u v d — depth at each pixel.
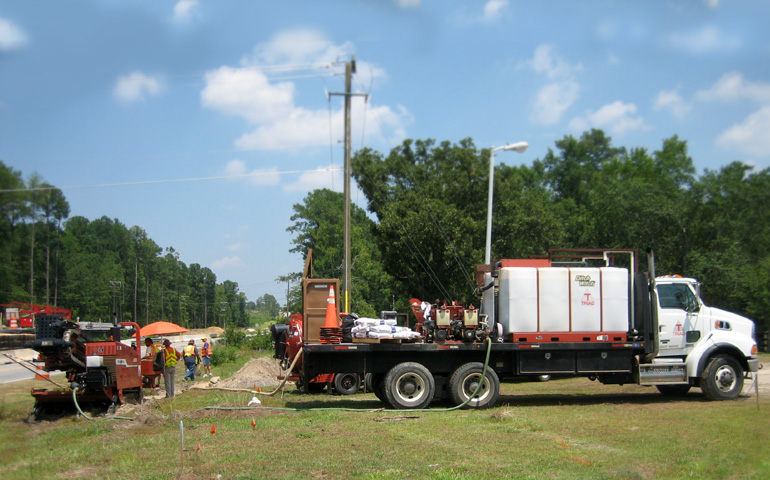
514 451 8.91
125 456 9.25
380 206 44.06
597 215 45.22
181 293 102.81
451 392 13.74
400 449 9.12
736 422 10.98
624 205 39.53
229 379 23.14
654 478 7.42
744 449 8.77
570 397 15.61
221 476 7.79
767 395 15.06
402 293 48.28
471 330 13.93
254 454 8.95
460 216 38.22
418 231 37.91
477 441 9.67
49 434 11.64
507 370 14.14
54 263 29.98
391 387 13.48
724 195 33.09
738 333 14.76
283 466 8.20
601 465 8.02
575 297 14.10
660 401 14.55
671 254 37.62
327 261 53.44
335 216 57.59
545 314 14.00
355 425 11.34
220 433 10.80
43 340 14.50
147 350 19.03
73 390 14.16
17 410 15.23
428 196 39.91
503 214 41.09
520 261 14.86
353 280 49.38
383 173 44.47
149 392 20.19
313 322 14.81
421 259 39.78
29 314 17.92
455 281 40.00
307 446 9.45
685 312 14.67
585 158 74.88
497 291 14.64
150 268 82.44
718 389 14.38
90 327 15.97
